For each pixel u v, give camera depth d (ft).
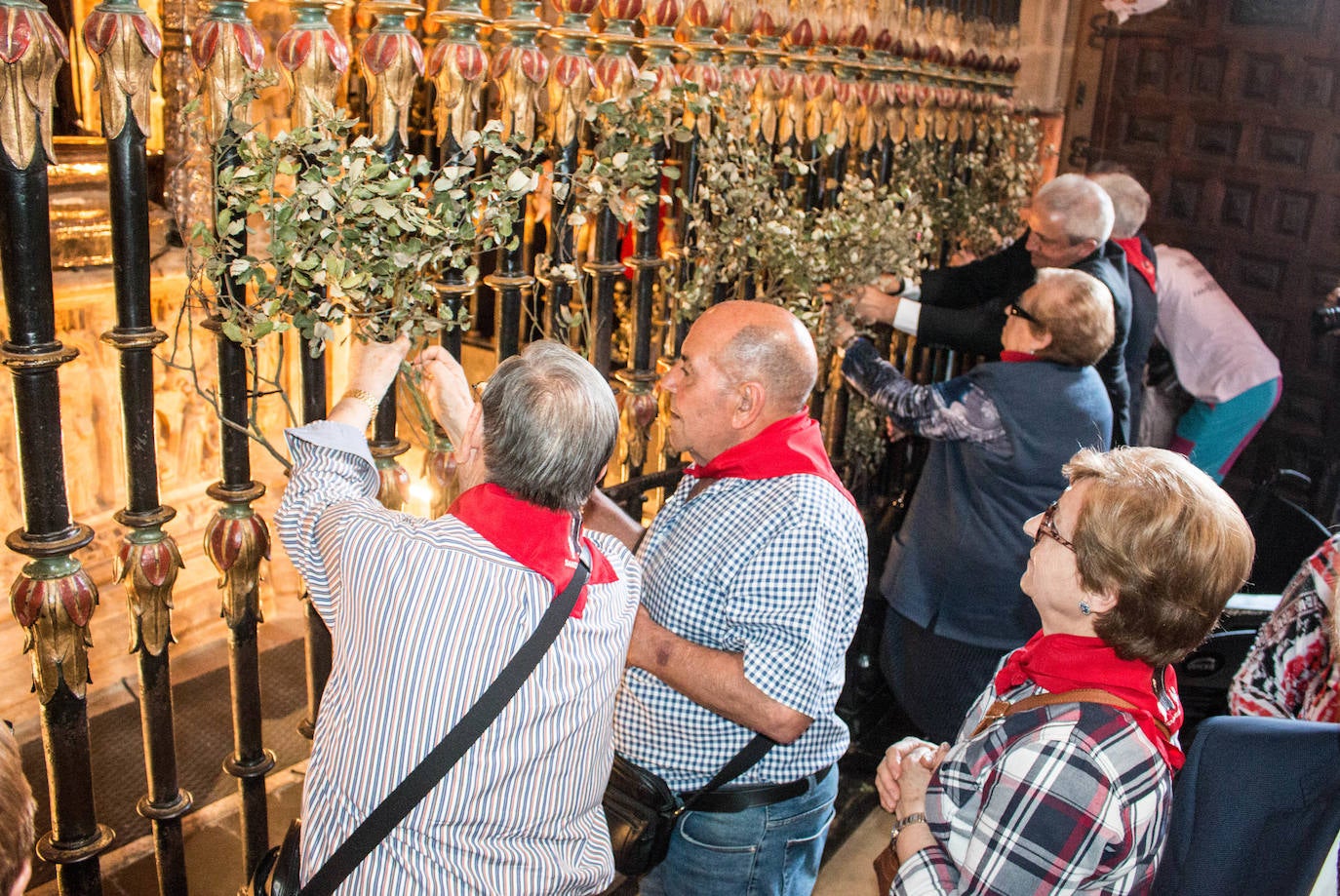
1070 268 10.23
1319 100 14.85
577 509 4.66
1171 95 15.83
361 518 4.63
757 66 8.93
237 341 5.91
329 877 4.37
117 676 11.64
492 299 15.97
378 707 4.34
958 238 13.01
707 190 8.42
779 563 5.64
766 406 5.99
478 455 4.87
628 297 12.92
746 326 5.95
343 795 4.42
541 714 4.44
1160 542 4.14
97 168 10.05
